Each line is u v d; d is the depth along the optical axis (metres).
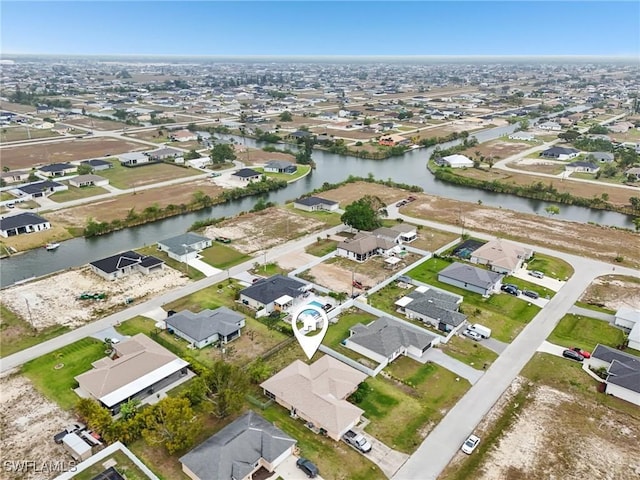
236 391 51.28
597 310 74.31
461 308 74.56
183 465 44.16
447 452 47.50
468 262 90.69
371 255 93.88
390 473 44.88
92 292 78.62
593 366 60.81
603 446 48.56
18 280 84.75
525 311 74.19
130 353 59.16
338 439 48.59
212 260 91.44
